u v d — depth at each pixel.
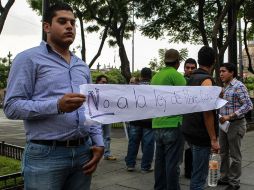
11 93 2.54
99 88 2.82
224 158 5.86
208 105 4.13
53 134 2.61
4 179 5.22
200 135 4.29
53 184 2.65
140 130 6.88
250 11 18.81
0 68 47.47
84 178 2.83
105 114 2.88
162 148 4.97
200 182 4.37
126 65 17.62
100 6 17.52
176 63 4.96
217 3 16.20
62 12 2.70
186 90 3.86
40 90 2.61
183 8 16.81
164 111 3.59
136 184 6.12
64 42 2.70
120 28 17.58
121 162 7.76
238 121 5.62
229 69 5.68
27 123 2.66
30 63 2.59
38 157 2.63
